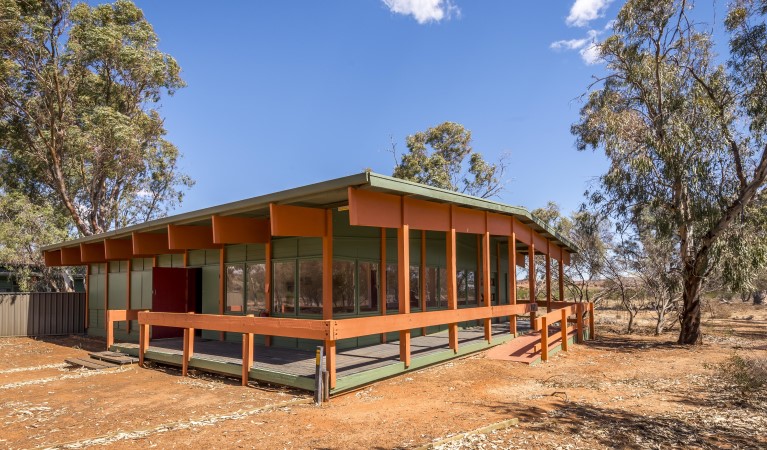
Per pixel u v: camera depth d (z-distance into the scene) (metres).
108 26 25.36
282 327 8.09
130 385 9.29
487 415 6.61
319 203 9.75
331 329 7.43
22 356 14.67
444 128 34.03
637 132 16.17
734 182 16.42
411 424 6.18
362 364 8.95
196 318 9.78
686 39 16.91
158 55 27.19
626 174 16.45
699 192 15.38
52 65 23.72
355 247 11.30
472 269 16.27
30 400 8.30
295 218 9.54
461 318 10.77
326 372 7.42
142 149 27.92
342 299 10.86
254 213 10.71
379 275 12.09
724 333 21.48
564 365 11.19
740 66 15.90
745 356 13.18
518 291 32.72
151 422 6.58
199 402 7.65
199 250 14.51
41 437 6.08
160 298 13.57
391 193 9.09
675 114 15.59
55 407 7.67
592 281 26.02
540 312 19.89
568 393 8.29
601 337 18.88
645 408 7.31
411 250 13.15
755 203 16.72
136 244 13.27
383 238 12.17
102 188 27.94
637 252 21.83
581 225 22.08
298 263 11.27
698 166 15.12
